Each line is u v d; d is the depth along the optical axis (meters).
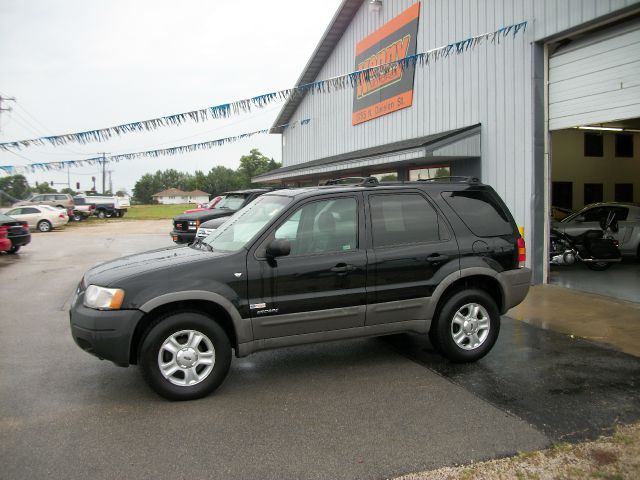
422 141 10.72
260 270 4.59
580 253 10.52
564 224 11.68
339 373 5.07
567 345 5.85
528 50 9.01
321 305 4.76
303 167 17.41
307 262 4.73
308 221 4.89
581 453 3.46
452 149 10.15
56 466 3.37
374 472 3.28
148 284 4.34
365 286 4.91
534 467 3.30
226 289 4.48
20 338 6.43
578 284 9.23
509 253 5.49
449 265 5.20
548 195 9.16
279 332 4.69
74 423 4.00
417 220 5.24
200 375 4.46
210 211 14.18
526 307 7.59
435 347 5.31
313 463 3.39
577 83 8.40
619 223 11.64
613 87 7.77
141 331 4.43
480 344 5.33
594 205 12.09
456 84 11.15
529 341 6.02
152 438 3.75
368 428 3.87
